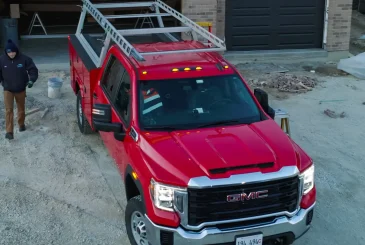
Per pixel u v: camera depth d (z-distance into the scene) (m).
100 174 8.14
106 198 7.45
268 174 5.32
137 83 6.52
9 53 8.89
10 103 9.09
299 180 5.52
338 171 8.38
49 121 10.12
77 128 9.83
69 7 18.02
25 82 9.22
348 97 11.90
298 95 12.01
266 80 12.95
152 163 5.55
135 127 6.19
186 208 5.23
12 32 14.73
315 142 9.46
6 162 8.43
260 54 14.94
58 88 11.33
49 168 8.29
